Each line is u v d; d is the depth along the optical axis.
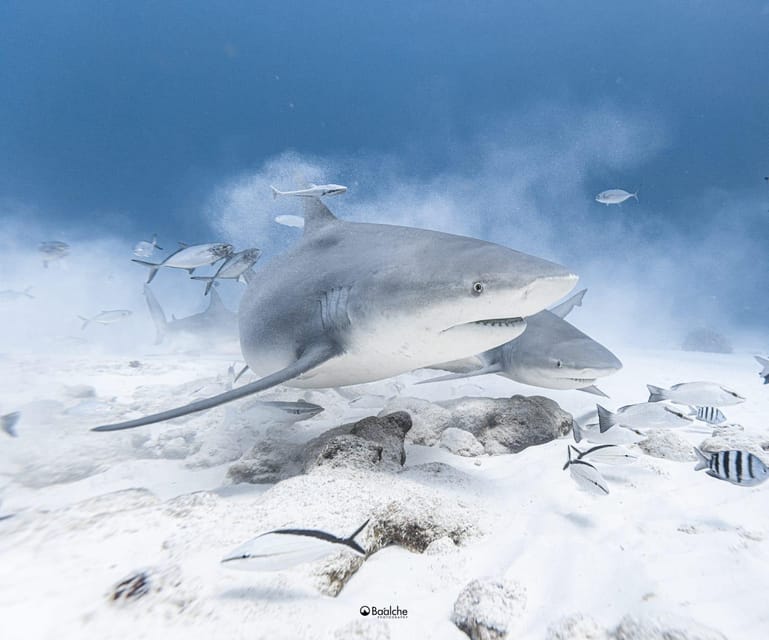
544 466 3.71
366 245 4.04
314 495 2.71
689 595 2.13
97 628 1.76
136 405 6.20
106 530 2.48
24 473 4.07
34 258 30.86
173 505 2.73
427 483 3.14
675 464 3.85
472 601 2.04
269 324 4.38
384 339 3.57
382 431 3.71
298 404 4.52
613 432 3.82
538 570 2.37
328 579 2.17
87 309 21.50
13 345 13.38
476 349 3.42
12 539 2.40
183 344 11.32
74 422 5.36
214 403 3.21
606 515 2.96
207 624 1.79
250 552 1.87
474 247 3.42
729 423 5.31
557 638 1.83
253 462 3.74
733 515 2.94
